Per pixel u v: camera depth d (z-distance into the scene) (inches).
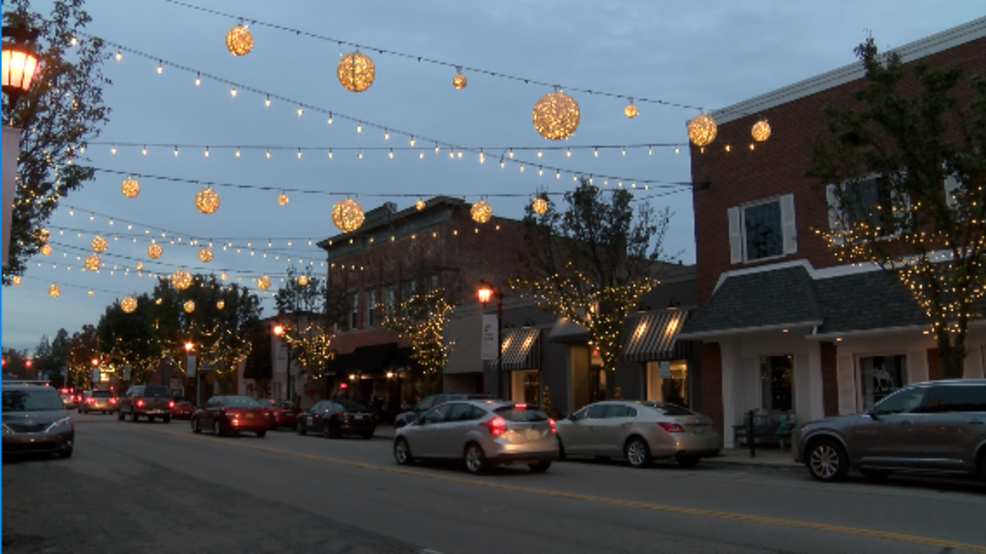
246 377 2105.1
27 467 664.4
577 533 363.9
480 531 370.9
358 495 494.9
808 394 825.5
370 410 1197.1
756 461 710.5
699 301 944.9
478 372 1318.9
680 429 675.4
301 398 1870.1
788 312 797.9
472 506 448.1
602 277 923.4
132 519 410.6
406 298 1368.1
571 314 941.8
